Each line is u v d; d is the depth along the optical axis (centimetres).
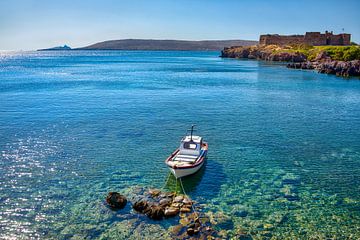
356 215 2388
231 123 5012
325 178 3034
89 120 5044
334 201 2594
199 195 2641
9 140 3962
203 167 3244
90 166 3195
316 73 13700
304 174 3120
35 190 2666
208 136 4309
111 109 5922
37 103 6388
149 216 2242
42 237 2050
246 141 4125
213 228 2155
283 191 2748
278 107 6391
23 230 2117
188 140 3259
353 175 3114
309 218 2333
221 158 3509
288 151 3775
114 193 2458
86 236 2059
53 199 2520
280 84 10088
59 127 4603
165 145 3888
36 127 4578
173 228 2128
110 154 3544
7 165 3173
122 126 4722
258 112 5872
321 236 2122
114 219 2239
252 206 2478
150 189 2702
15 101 6562
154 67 17900
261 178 3006
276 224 2245
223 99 7238
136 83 10038
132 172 3069
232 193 2691
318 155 3659
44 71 14475
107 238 2039
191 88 8994
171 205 2394
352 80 11244
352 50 15075
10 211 2338
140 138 4153
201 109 6059
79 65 19712
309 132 4588
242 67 17425
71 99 6919
